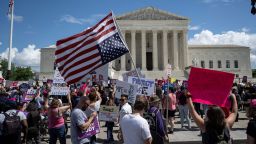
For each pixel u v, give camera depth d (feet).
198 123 22.90
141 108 27.55
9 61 151.43
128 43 390.21
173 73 349.82
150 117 33.50
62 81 75.41
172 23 372.17
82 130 32.55
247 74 404.57
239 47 407.85
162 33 375.86
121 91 59.26
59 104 44.27
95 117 35.40
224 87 24.21
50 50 394.73
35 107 51.24
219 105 24.04
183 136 67.05
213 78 24.50
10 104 35.99
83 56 39.52
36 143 49.32
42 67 392.68
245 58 407.23
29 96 80.64
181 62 376.89
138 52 394.73
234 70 405.18
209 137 21.54
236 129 75.92
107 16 40.24
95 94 36.60
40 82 257.96
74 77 39.50
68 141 64.64
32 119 49.85
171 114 71.31
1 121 33.71
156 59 366.63
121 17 374.22
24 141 40.04
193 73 25.04
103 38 39.37
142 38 370.94
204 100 24.43
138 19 371.76
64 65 40.55
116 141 64.18
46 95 62.85
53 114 42.83
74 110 33.40
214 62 406.21
